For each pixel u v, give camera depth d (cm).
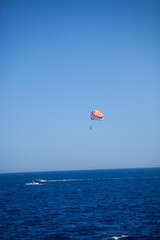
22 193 8338
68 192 8275
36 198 6838
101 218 4141
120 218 4125
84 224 3797
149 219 4041
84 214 4462
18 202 6109
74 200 6241
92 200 6156
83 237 3198
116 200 6044
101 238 3144
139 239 3094
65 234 3334
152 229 3500
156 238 3128
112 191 8175
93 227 3634
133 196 6719
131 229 3509
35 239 3167
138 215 4322
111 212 4594
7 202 6144
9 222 3994
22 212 4766
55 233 3384
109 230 3478
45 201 6191
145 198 6284
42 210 4928
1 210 5009
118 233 3338
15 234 3372
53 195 7481
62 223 3878
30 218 4241
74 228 3600
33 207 5309
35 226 3738
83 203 5712
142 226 3650
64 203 5781
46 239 3159
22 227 3700
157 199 6078
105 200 6094
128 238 3130
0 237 3256
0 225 3819
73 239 3133
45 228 3628
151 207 5019
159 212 4538
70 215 4403
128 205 5291
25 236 3288
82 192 8150
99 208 5012
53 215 4438
